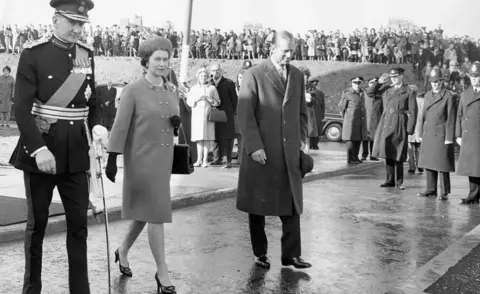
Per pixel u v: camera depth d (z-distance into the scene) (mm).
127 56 38656
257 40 37844
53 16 3719
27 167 3709
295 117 4965
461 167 8883
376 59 37125
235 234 6578
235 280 4848
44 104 3719
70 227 3916
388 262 5520
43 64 3680
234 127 12039
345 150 18219
